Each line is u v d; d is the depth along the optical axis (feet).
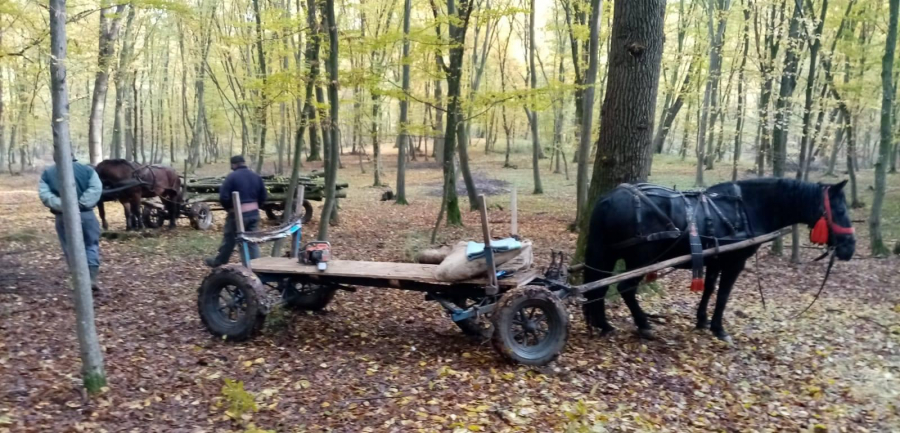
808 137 39.47
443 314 23.81
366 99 67.77
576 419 14.05
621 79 24.31
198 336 20.01
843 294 28.58
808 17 36.60
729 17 47.03
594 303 20.58
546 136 105.81
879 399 16.56
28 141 106.83
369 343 19.99
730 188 20.56
